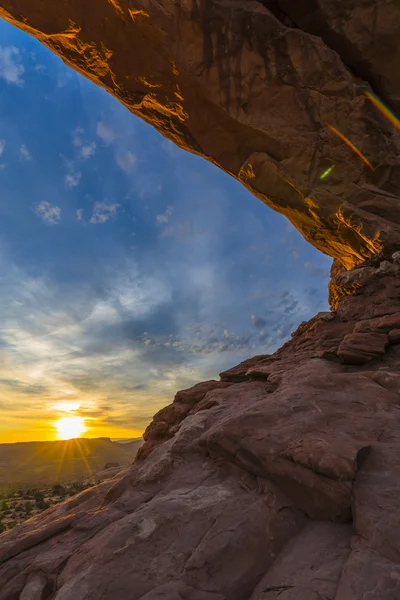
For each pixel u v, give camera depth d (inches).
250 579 139.0
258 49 418.6
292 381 284.7
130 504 206.4
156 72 457.7
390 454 176.4
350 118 436.8
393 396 241.9
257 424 217.8
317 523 160.7
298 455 176.1
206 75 439.5
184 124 503.8
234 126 473.1
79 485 3339.1
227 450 212.7
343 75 415.8
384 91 437.7
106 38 444.8
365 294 410.0
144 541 160.6
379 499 149.2
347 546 140.5
